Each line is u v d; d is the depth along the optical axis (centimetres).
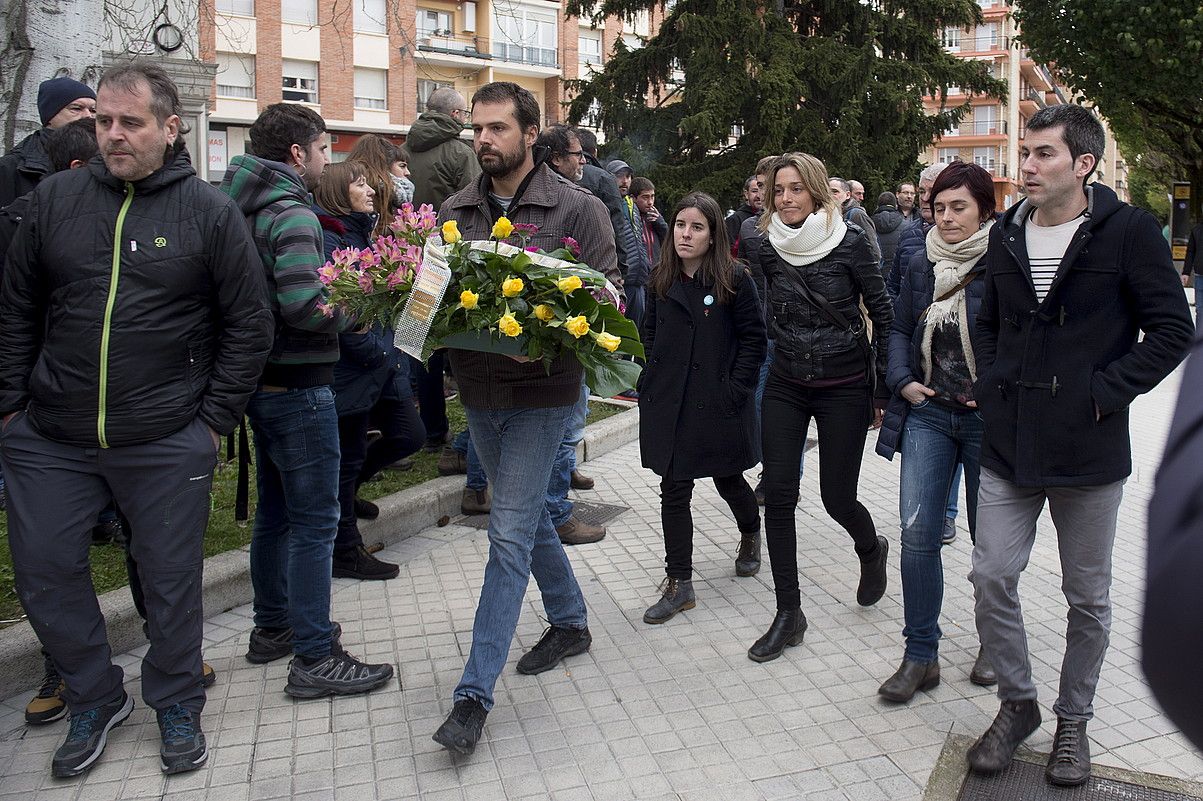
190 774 313
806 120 2525
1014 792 308
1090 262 292
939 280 363
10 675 359
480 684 322
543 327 304
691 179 2584
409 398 506
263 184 342
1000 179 5612
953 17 2609
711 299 431
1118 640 420
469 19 3825
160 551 308
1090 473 296
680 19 2478
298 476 351
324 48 3362
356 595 464
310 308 330
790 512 406
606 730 343
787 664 397
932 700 366
